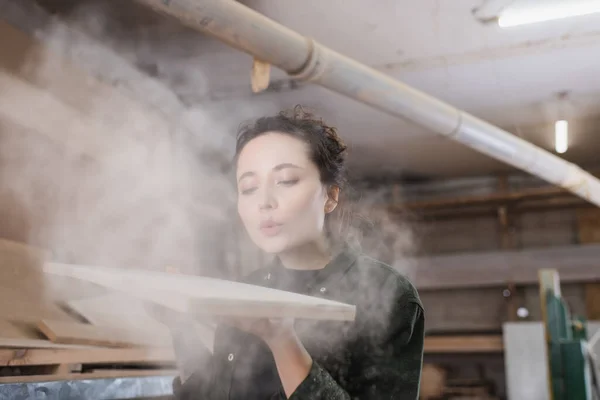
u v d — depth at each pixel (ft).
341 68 9.52
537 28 11.85
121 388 7.43
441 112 11.23
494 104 15.47
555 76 13.84
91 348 7.44
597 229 20.77
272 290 2.57
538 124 16.87
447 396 19.16
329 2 11.04
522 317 20.75
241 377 3.00
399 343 2.83
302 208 2.92
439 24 11.75
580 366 11.63
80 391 6.77
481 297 21.56
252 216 2.97
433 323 21.81
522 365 15.62
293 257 3.11
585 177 14.06
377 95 10.21
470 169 21.07
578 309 20.22
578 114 16.10
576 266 18.99
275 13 11.44
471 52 12.78
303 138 3.01
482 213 22.04
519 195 20.58
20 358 6.62
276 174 2.94
